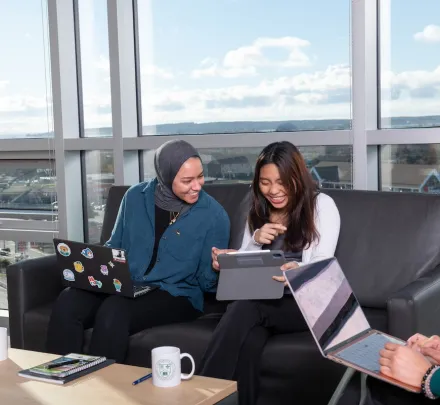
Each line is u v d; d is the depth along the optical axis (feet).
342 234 8.82
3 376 6.19
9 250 13.04
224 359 7.29
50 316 8.73
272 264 7.69
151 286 8.66
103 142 11.79
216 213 8.89
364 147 9.79
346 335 5.97
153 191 9.07
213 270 8.66
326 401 7.29
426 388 5.06
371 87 9.95
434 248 8.34
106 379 6.05
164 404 5.43
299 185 8.08
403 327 6.98
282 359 7.45
